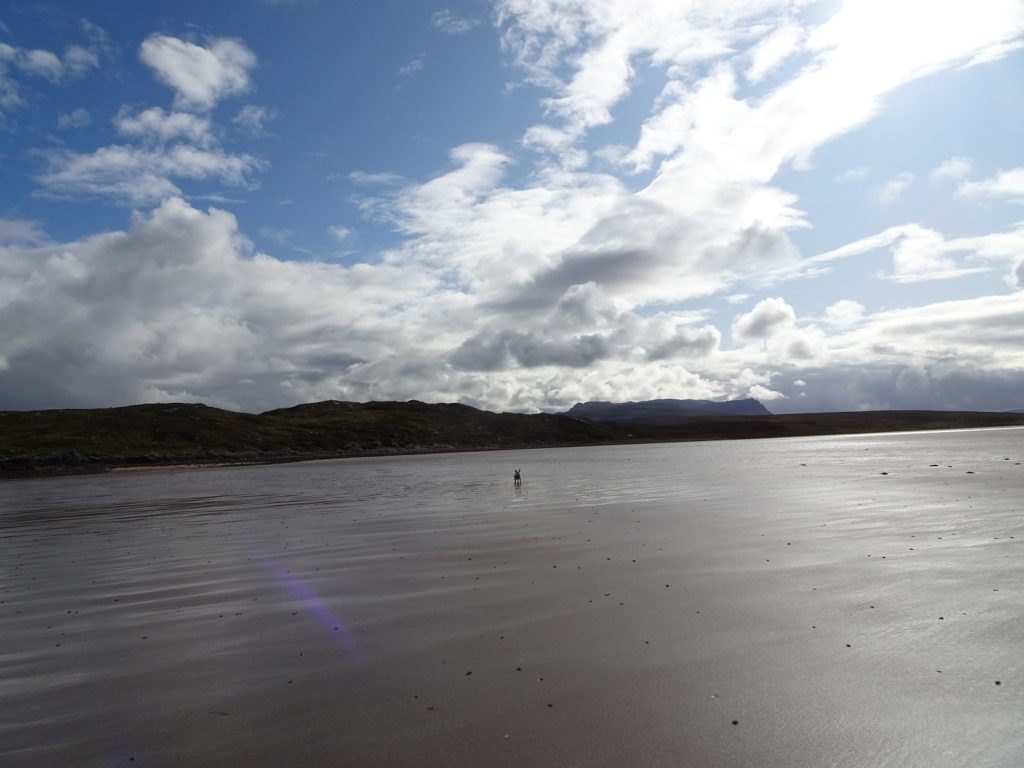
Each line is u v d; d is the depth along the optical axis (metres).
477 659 9.84
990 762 6.58
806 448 104.06
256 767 6.89
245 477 76.25
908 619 10.95
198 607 14.01
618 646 10.13
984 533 18.59
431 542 21.20
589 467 70.31
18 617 14.05
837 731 7.25
